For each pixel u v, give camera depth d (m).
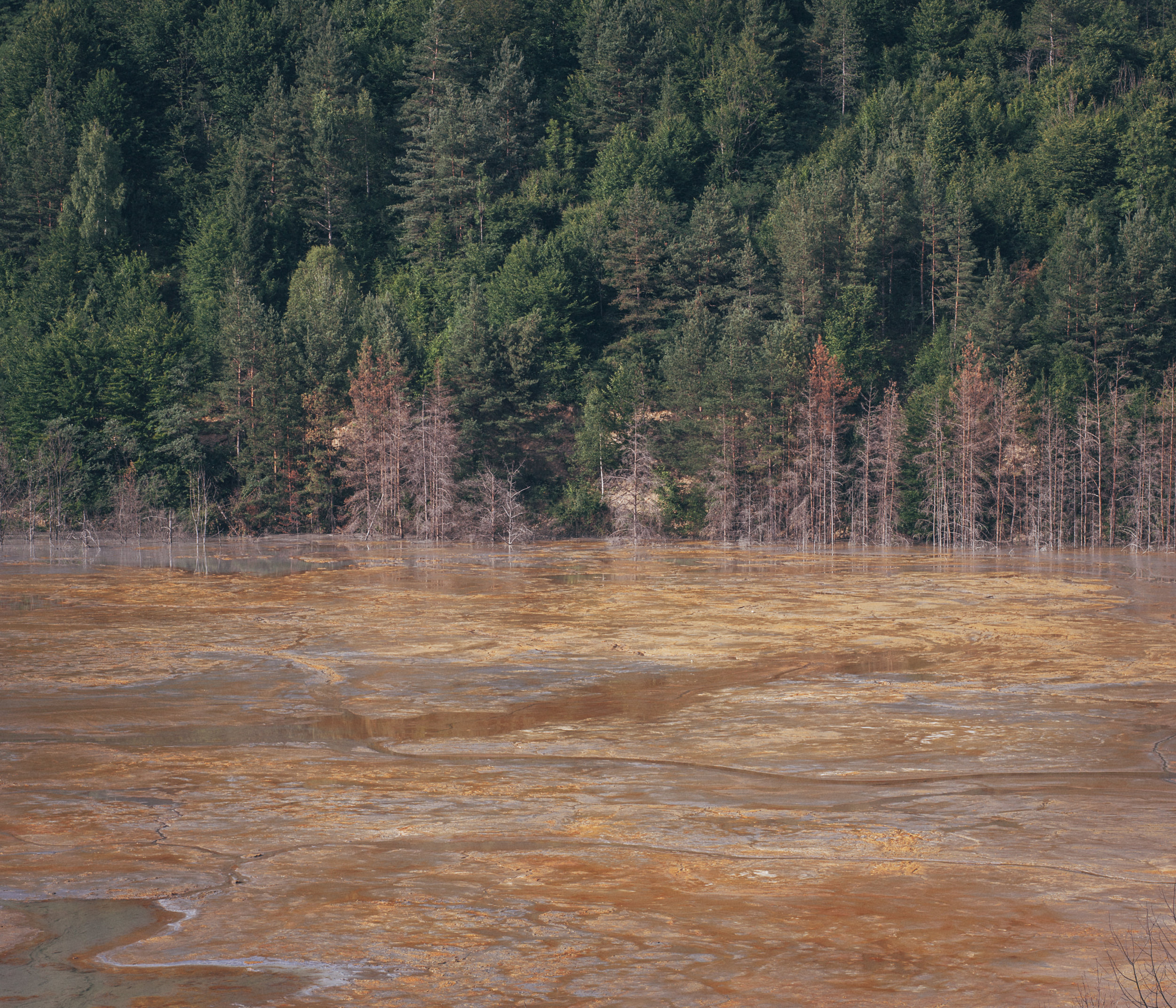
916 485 101.56
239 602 53.62
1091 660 37.03
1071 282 109.12
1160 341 107.38
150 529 100.94
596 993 11.62
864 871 15.77
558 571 71.25
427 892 14.95
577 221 135.62
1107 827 18.03
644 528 101.81
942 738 25.53
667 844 17.20
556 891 14.96
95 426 105.12
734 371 103.81
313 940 13.24
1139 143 134.88
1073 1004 11.13
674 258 120.62
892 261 130.25
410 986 11.87
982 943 12.89
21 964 12.63
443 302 130.25
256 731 26.78
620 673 34.88
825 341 113.12
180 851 16.95
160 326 109.88
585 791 20.84
